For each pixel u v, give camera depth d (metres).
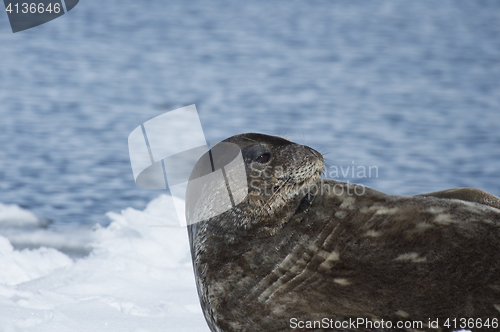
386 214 17.28
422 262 16.47
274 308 16.75
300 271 17.17
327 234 17.45
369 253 16.94
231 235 17.91
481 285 15.91
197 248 18.25
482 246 16.28
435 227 16.75
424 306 16.12
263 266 17.36
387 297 16.38
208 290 17.25
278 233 17.78
